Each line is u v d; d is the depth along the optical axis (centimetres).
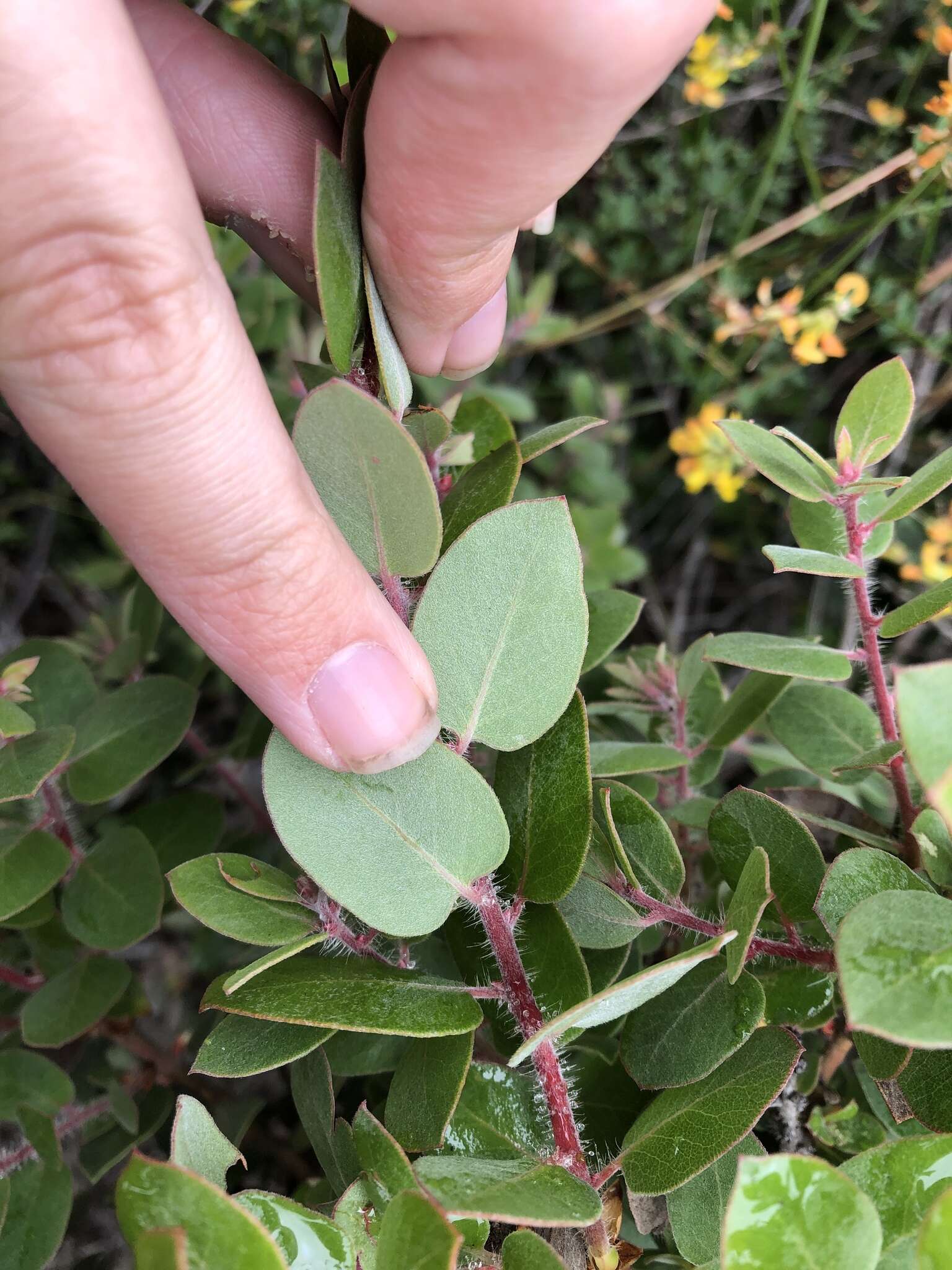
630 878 10
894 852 12
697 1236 10
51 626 29
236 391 9
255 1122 16
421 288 10
